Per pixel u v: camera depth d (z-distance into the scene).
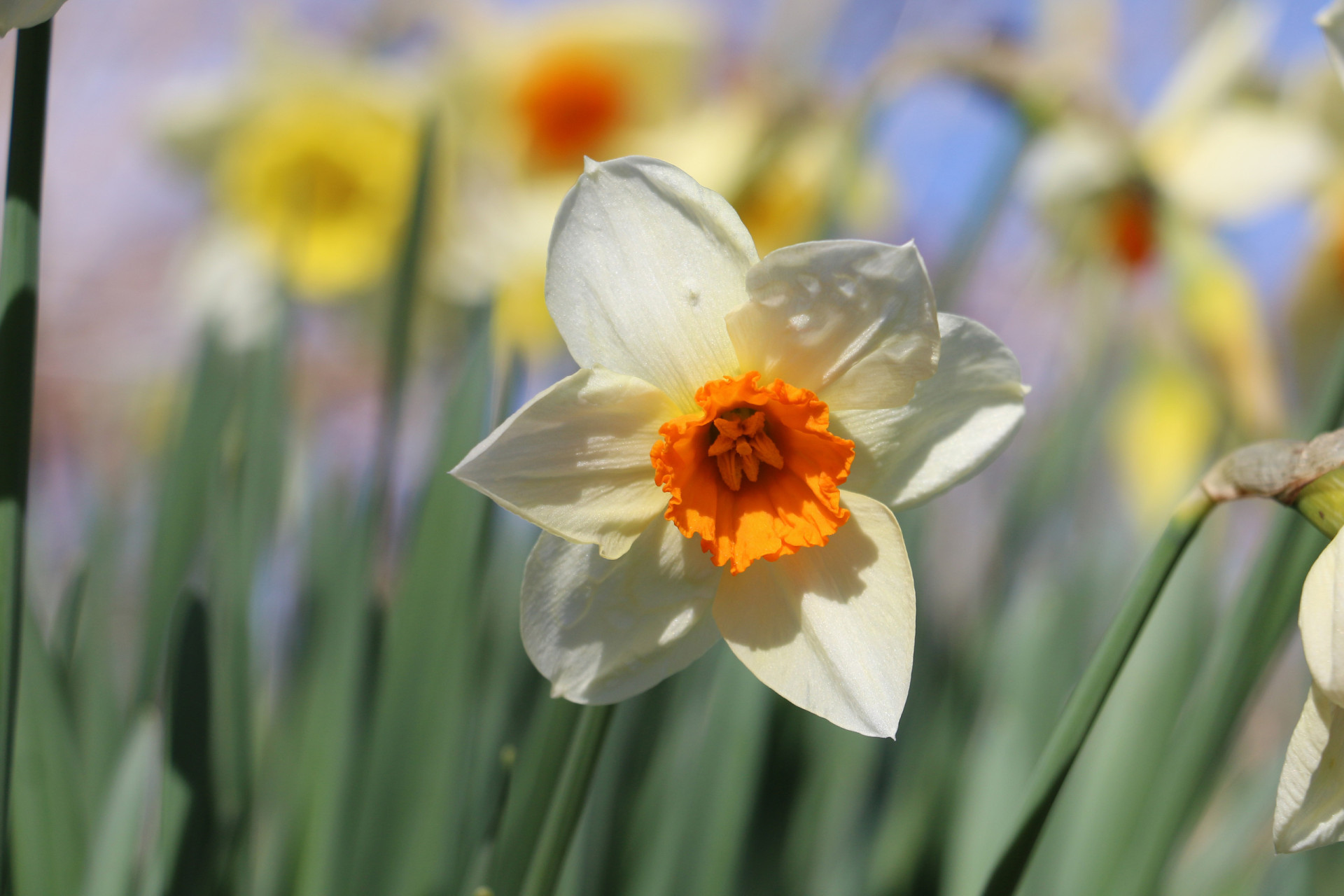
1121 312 1.17
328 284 1.26
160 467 0.87
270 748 0.75
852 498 0.62
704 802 0.72
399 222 1.25
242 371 0.78
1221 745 0.65
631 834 0.74
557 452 0.61
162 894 0.66
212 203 1.33
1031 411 1.63
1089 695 0.61
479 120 1.33
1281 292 1.17
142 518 0.86
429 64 1.33
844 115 1.04
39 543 0.85
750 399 0.61
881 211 1.32
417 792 0.69
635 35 1.36
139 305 2.33
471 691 0.71
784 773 0.79
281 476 0.74
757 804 0.78
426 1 1.33
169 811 0.66
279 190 1.29
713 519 0.62
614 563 0.62
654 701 0.75
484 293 0.83
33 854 0.66
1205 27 1.62
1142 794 0.71
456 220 1.20
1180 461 1.18
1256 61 1.07
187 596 0.67
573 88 1.36
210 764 0.67
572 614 0.61
